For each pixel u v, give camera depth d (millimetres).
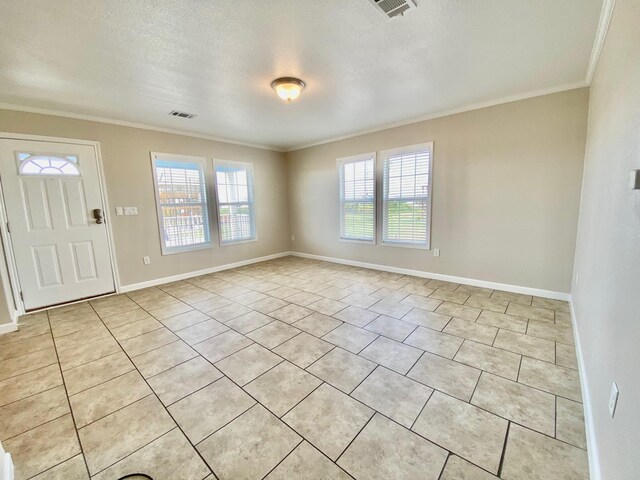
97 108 3268
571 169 2988
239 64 2332
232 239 5207
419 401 1706
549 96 3021
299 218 6012
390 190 4449
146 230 4102
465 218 3740
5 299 2721
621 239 1210
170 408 1699
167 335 2625
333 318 2916
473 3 1658
